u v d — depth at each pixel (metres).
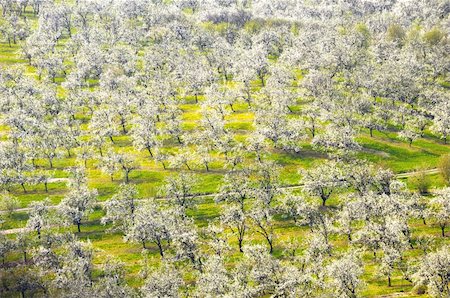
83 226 120.38
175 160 142.62
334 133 146.88
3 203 122.88
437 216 104.19
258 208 112.06
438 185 128.25
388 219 96.56
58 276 88.44
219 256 91.75
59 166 150.00
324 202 121.62
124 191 121.00
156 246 110.81
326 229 103.94
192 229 103.00
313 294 80.12
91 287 85.50
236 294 76.75
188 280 94.12
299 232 111.56
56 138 156.38
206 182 136.62
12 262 103.94
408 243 98.19
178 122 165.38
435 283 80.88
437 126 154.25
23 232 105.88
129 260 104.88
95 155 150.88
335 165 129.75
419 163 141.12
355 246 100.12
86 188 125.56
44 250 97.56
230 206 118.19
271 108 169.75
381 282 90.62
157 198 130.50
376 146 151.75
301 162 144.12
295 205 115.94
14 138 159.88
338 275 80.25
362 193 116.62
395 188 117.12
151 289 82.06
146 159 152.00
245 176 128.50
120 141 165.25
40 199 131.62
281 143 152.88
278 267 82.94
